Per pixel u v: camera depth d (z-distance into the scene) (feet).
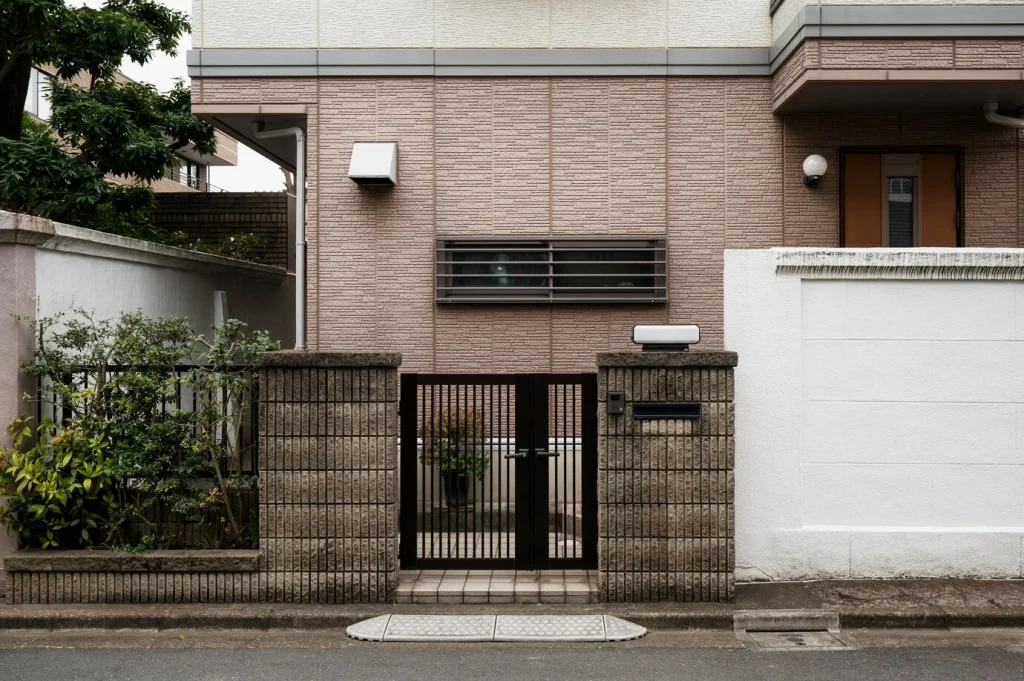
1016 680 15.79
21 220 20.04
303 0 30.50
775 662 16.81
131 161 35.91
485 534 23.72
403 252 30.53
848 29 26.45
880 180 30.63
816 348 20.38
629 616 18.95
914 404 20.31
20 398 20.16
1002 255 19.90
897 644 17.85
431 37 30.48
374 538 19.79
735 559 20.17
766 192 30.40
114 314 26.55
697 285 30.40
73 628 18.97
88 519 20.61
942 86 27.22
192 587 19.80
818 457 20.42
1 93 38.63
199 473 21.01
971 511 20.30
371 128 30.55
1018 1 26.27
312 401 19.83
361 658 17.11
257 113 30.63
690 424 19.66
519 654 17.30
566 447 23.13
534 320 30.32
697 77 30.40
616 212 30.45
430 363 30.45
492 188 30.55
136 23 35.27
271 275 44.39
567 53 30.30
